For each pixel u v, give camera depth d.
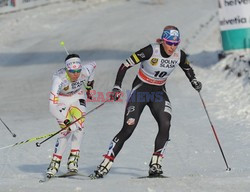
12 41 76.50
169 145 28.16
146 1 103.31
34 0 97.69
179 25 80.56
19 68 60.03
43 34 79.94
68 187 17.83
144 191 16.80
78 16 92.00
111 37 74.19
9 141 30.70
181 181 18.06
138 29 78.81
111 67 56.19
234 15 51.62
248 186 17.09
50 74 55.47
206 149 26.97
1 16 92.12
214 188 16.95
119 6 99.75
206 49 62.62
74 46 70.06
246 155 25.31
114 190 17.08
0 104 43.75
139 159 25.45
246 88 40.53
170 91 44.59
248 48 51.88
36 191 17.30
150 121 34.53
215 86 44.44
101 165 20.84
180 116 35.59
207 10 92.50
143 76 20.84
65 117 21.70
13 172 23.42
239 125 32.00
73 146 22.09
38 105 42.59
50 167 21.42
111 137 30.80
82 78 21.88
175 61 20.72
